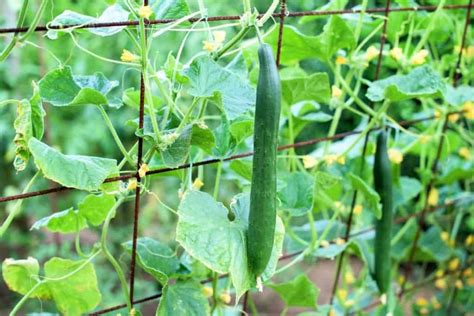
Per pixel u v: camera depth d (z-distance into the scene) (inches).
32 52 116.0
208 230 47.7
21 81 115.7
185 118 50.4
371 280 67.3
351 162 64.2
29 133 47.4
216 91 48.3
